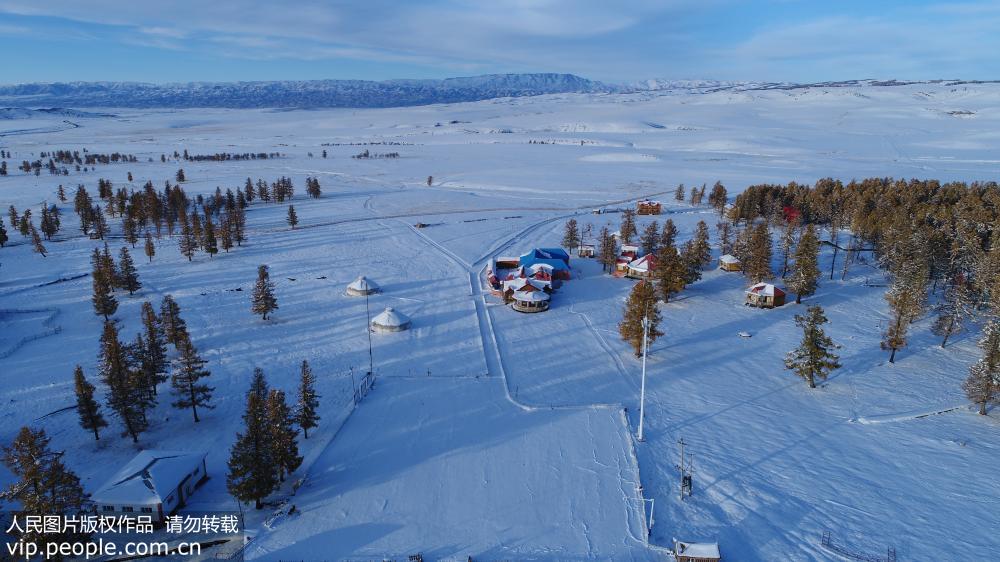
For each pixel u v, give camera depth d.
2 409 64.31
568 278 112.12
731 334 85.50
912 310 76.31
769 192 159.25
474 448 57.38
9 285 105.38
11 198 198.50
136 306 95.31
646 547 43.97
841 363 75.81
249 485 47.34
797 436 59.22
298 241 140.12
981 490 50.28
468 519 47.31
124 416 58.03
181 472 50.28
